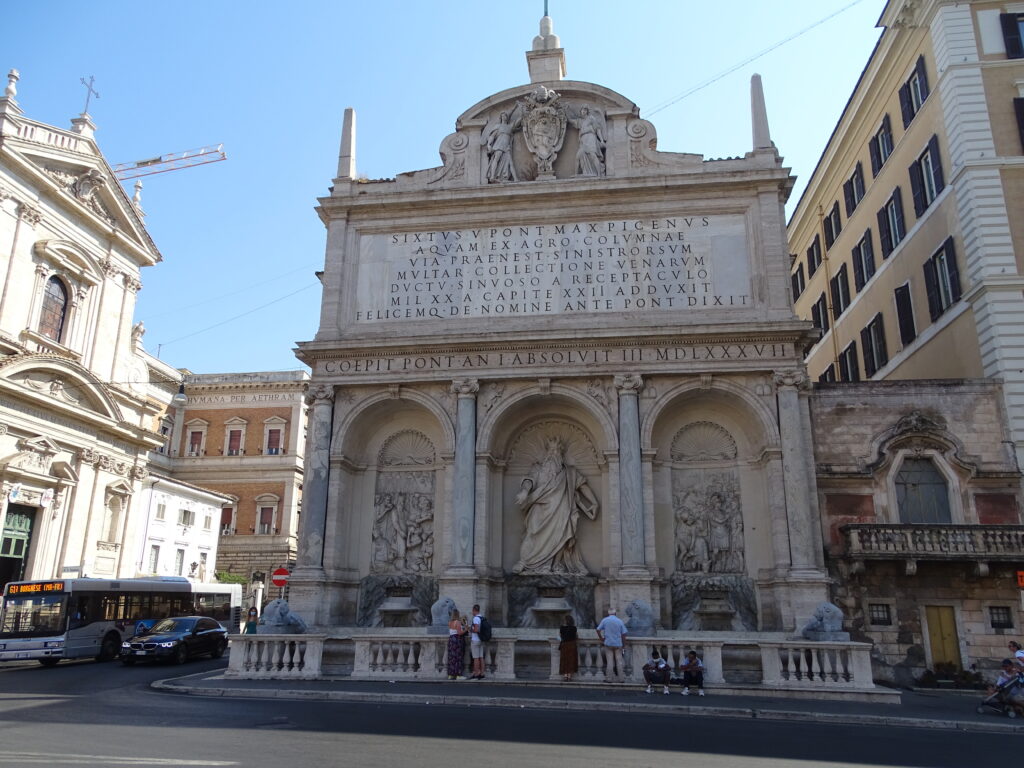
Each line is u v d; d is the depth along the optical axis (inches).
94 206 1656.0
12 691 773.9
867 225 1502.2
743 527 1046.4
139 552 1827.0
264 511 2410.2
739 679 859.4
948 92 1178.6
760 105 1170.0
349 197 1193.4
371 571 1098.1
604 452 1039.6
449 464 1067.9
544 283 1134.4
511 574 1062.4
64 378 1502.2
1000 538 968.9
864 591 1002.1
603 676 803.4
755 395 1035.3
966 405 1058.1
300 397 2506.2
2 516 1373.0
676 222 1135.6
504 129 1212.5
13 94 1453.0
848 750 478.9
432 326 1133.1
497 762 403.5
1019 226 1095.6
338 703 653.9
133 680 909.2
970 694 909.2
